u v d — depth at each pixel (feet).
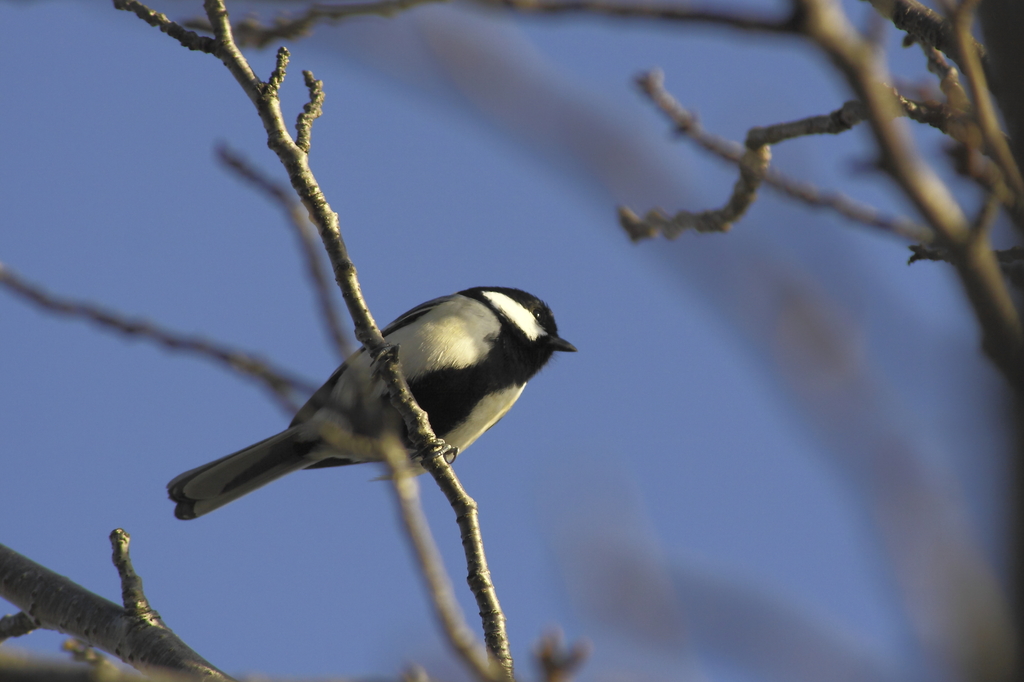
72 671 12.25
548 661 11.66
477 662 13.75
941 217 9.89
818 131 22.52
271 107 24.88
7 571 25.16
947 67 21.03
